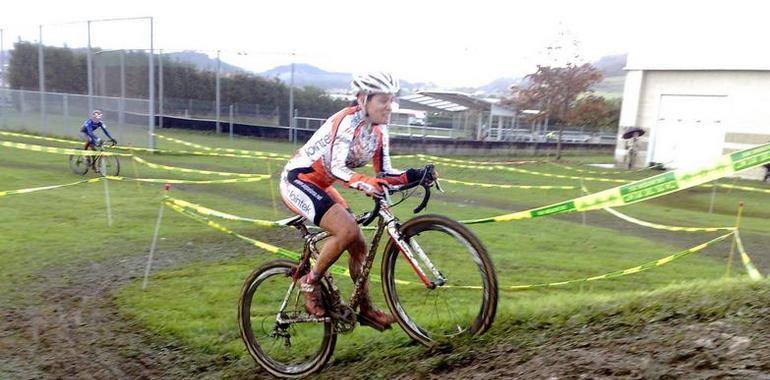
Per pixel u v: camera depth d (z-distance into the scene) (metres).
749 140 19.41
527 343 2.93
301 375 3.48
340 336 4.00
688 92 20.73
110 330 4.62
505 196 13.90
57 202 10.46
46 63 26.28
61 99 25.05
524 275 6.41
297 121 30.67
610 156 31.50
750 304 2.76
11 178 13.24
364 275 3.18
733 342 2.34
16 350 4.21
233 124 30.34
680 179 2.99
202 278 6.07
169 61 32.22
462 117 31.36
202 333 4.46
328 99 31.88
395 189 2.91
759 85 19.09
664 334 2.62
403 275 5.95
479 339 3.08
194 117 31.84
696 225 10.56
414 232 3.01
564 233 9.15
